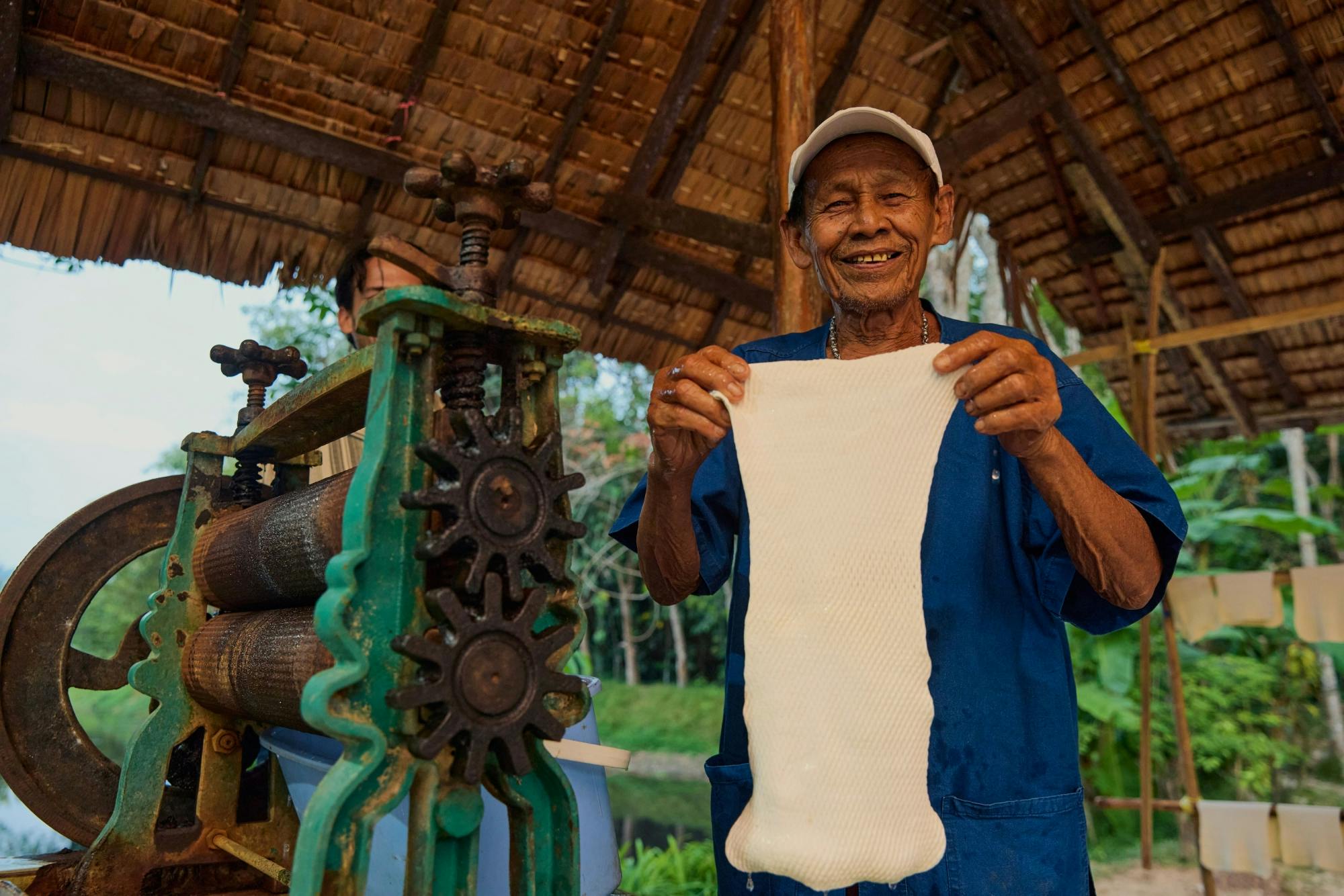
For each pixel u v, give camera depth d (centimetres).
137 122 309
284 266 353
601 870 183
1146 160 423
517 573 109
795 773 117
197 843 178
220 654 163
